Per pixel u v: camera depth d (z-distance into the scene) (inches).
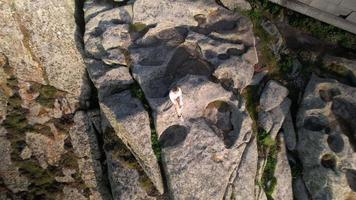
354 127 757.3
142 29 823.7
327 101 768.9
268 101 781.3
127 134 766.5
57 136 924.0
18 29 875.4
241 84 780.6
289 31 852.0
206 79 760.3
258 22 845.8
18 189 913.5
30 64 910.4
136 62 796.6
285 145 778.8
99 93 815.1
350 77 801.6
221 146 741.3
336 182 727.1
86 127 919.0
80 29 899.4
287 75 818.2
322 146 739.4
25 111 928.9
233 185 741.9
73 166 917.8
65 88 921.5
